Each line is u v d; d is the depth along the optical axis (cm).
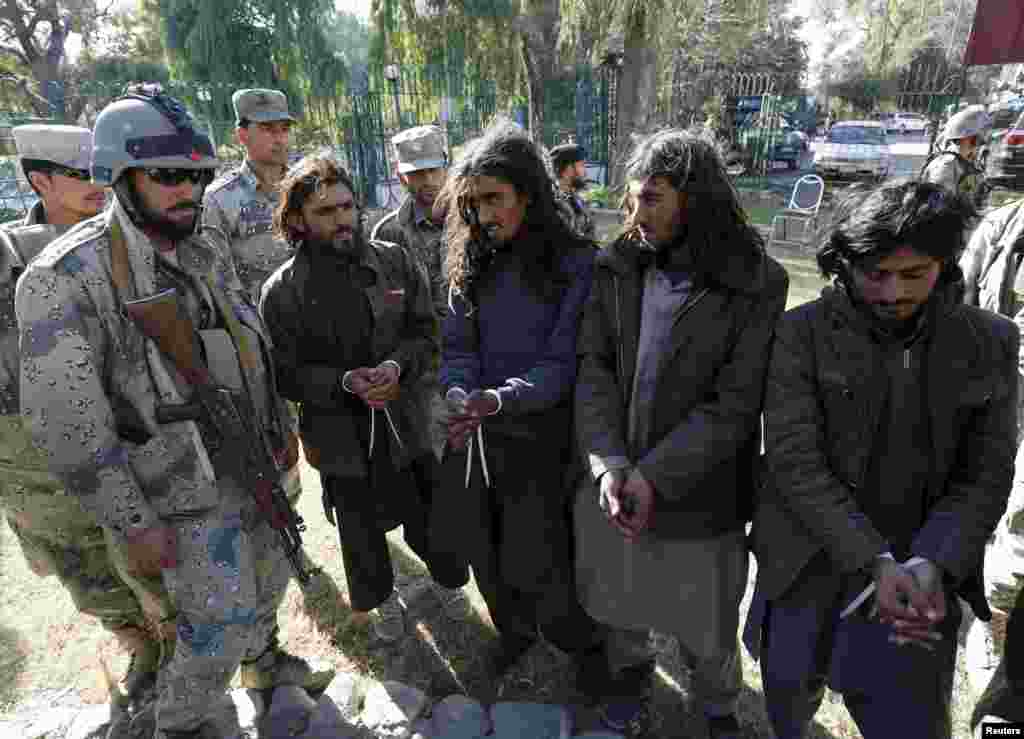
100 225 178
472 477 216
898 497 163
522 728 228
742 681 230
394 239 351
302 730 228
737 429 181
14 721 238
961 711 230
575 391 199
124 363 177
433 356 263
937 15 2278
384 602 273
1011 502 225
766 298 177
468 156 196
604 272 196
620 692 223
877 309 149
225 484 195
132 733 226
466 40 1498
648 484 179
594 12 1259
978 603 167
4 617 294
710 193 172
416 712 234
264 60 1656
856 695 167
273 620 239
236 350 196
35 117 1160
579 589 213
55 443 168
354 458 235
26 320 165
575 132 1656
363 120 1512
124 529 177
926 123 1305
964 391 152
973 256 290
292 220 229
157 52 2605
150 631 249
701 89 1639
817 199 1004
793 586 177
